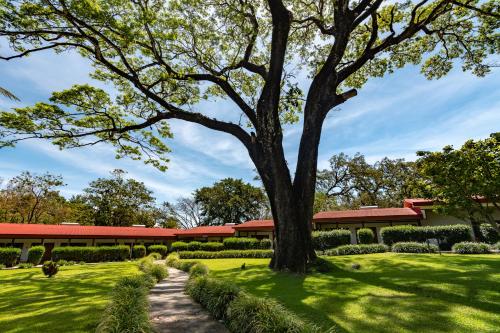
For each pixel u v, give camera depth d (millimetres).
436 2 13297
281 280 8469
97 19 9188
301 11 13922
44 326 4539
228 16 10836
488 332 3869
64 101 11930
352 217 22016
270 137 10797
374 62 16156
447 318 4477
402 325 4246
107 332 3582
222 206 49000
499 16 11430
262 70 12523
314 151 11086
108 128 13227
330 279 8328
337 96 11648
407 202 23281
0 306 6270
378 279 7910
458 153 6770
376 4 11414
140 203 42500
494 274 7688
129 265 18328
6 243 23109
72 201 41844
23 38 10188
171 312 5641
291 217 10234
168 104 12141
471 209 7020
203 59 11688
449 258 11680
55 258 22188
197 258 21859
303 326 3693
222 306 5191
